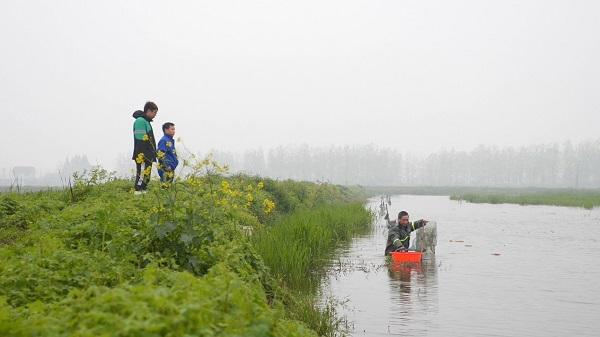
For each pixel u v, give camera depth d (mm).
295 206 24047
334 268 12984
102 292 5297
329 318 8359
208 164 9359
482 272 12719
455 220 28922
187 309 4273
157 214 8406
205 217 8781
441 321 8547
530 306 9531
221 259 7891
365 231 21859
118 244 8102
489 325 8359
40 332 4219
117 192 13156
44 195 14383
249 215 15633
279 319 5949
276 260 10961
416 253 14008
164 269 7051
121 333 3836
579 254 15742
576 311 9203
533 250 16609
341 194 47188
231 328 4375
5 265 6910
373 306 9445
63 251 7578
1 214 11500
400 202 55188
